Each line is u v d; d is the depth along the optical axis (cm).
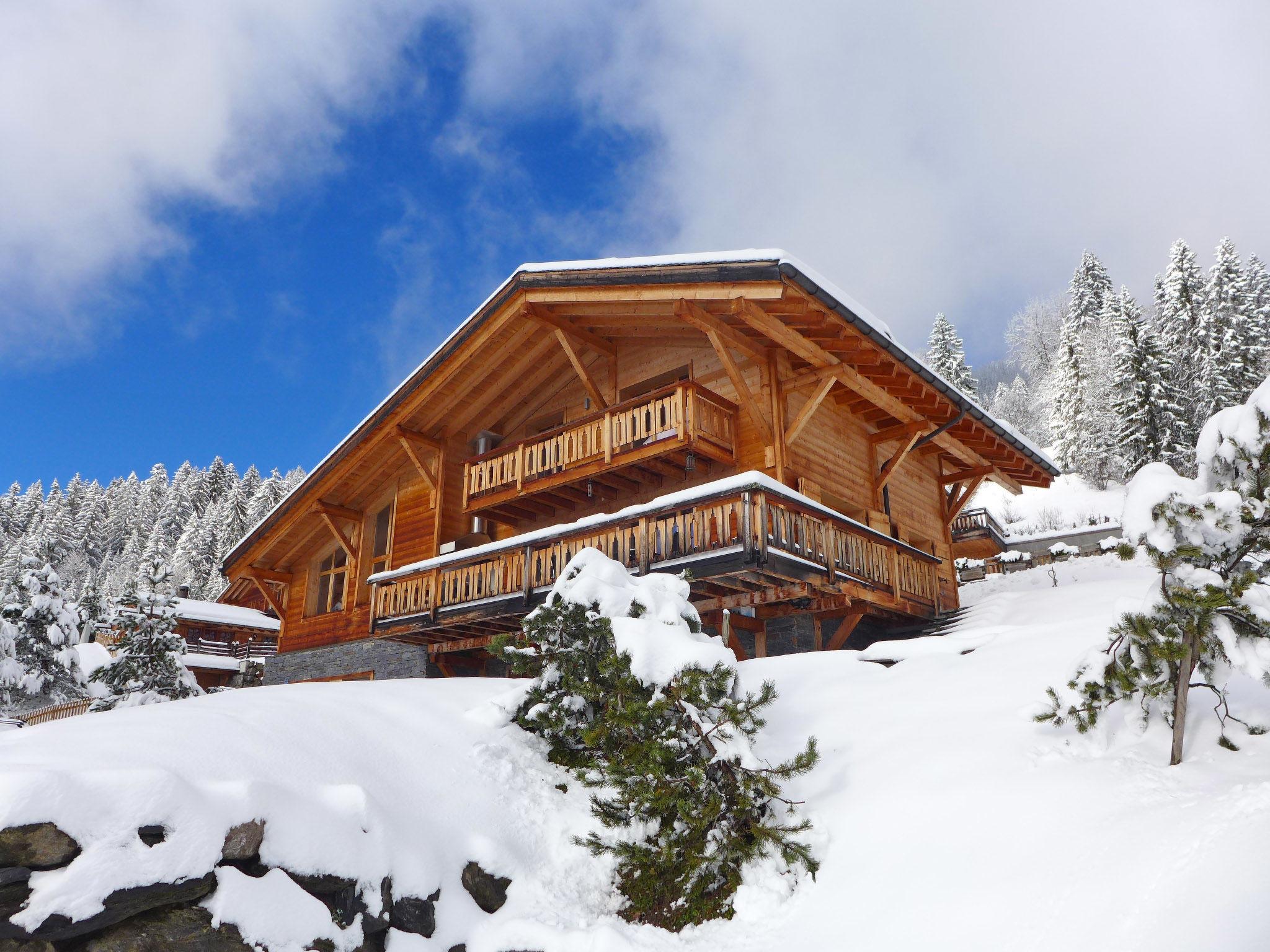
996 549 2833
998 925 387
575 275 1227
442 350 1470
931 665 777
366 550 1809
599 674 633
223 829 442
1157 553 514
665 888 536
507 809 584
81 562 8119
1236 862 362
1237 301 4097
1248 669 493
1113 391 3866
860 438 1445
